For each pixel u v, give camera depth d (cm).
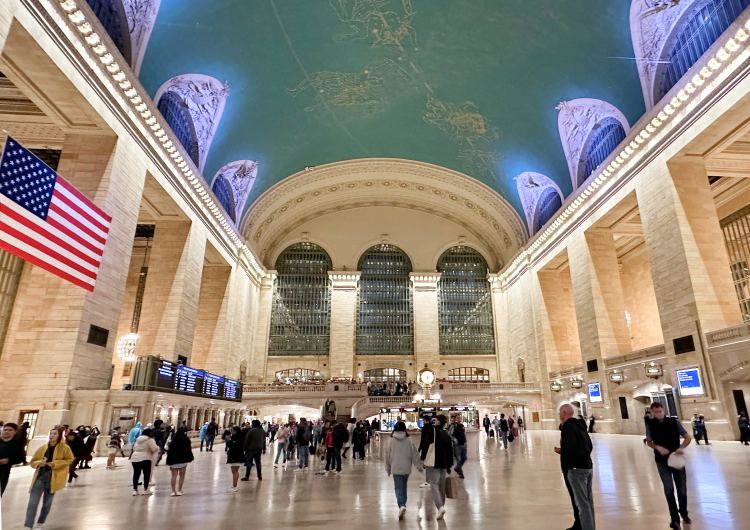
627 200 2173
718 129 1667
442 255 4053
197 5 1723
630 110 2045
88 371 1422
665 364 1870
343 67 2388
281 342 3719
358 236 3984
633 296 3159
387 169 3538
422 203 3988
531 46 2131
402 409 1866
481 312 3909
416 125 2945
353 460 1376
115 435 1199
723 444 1411
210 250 2648
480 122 2747
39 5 1201
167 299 2138
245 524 536
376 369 3731
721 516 510
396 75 2473
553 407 2880
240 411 2675
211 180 2506
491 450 1561
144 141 1767
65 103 1455
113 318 1551
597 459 1121
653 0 1736
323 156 3234
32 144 1747
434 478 562
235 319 2983
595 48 1978
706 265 1747
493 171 3186
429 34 2200
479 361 3769
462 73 2423
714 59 1554
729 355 1559
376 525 523
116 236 1580
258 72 2233
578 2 1850
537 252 3128
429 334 3769
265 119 2572
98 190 1533
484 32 2152
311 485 851
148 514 598
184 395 1834
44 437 1263
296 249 3978
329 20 2089
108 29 1522
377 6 2027
